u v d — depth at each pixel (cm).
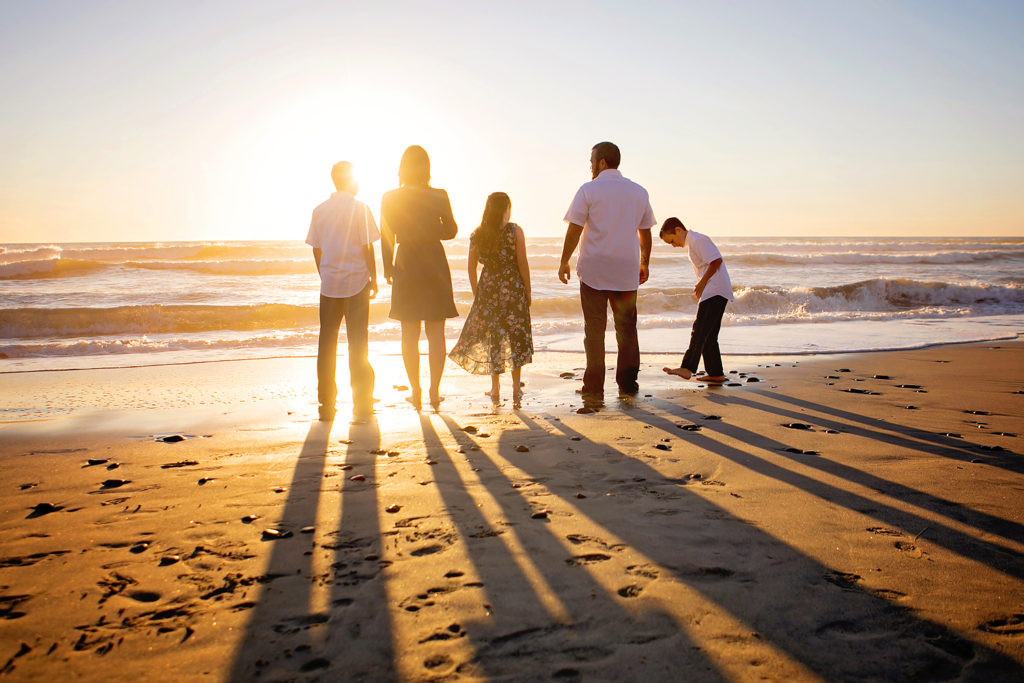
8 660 159
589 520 253
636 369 554
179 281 1850
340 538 236
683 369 621
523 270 518
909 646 162
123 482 306
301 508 268
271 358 836
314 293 1634
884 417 455
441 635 170
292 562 215
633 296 547
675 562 214
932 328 1125
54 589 197
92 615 181
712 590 193
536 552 223
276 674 153
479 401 534
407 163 497
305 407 516
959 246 5084
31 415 482
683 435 400
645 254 557
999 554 219
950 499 275
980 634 168
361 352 505
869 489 289
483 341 518
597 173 546
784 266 2817
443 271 506
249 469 328
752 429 416
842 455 350
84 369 740
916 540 231
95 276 1897
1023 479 303
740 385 599
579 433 407
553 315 1434
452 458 348
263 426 438
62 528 247
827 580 200
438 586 197
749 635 168
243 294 1596
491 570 208
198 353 880
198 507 270
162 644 166
